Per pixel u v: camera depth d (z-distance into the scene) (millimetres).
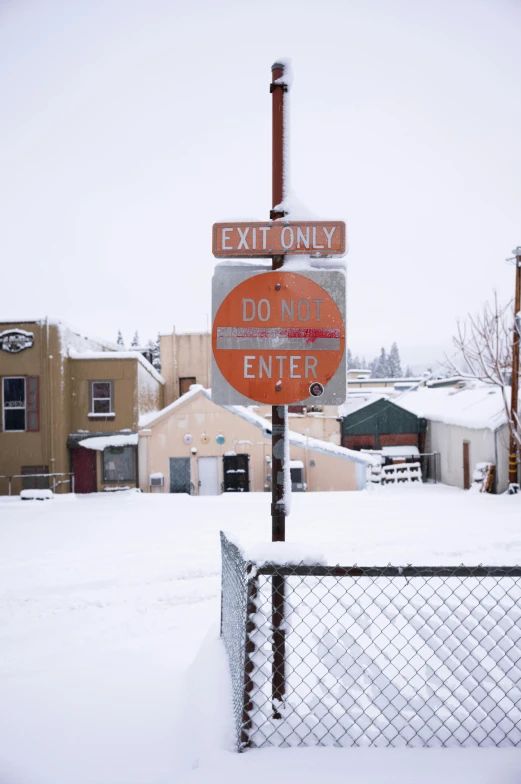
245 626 2383
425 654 2779
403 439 27094
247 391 2928
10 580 7520
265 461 21062
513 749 2230
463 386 31484
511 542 9086
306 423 26203
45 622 5930
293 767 2121
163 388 27625
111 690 3340
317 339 2943
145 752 2520
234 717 2502
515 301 18797
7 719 2934
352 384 39938
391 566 2422
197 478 21062
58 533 10938
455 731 2299
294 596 4230
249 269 2986
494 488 20391
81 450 21266
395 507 13766
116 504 15102
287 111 3010
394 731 2318
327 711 2373
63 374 20641
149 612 6184
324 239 2947
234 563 2861
